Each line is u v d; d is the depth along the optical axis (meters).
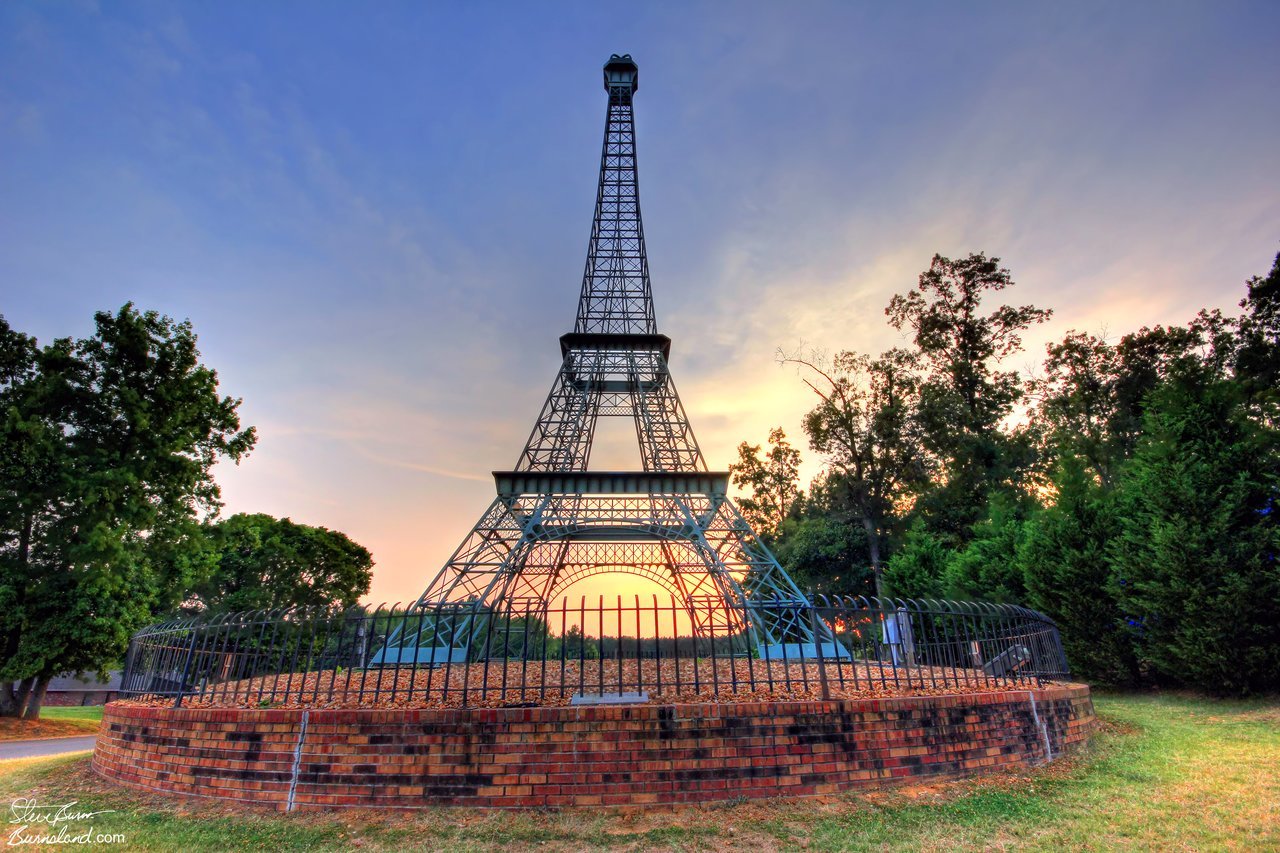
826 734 7.93
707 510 23.95
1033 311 38.47
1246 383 26.17
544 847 6.50
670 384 29.48
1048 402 40.31
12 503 24.80
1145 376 36.41
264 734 7.99
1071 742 9.88
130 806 7.88
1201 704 14.85
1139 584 16.56
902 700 8.36
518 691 10.16
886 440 40.09
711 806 7.34
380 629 18.45
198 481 30.20
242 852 6.54
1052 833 6.70
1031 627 12.18
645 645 15.32
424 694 10.22
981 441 37.12
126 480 25.75
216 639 9.82
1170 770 8.77
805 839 6.61
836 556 40.59
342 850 6.52
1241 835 6.53
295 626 9.96
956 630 11.05
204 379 29.86
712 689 9.74
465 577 21.27
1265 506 15.63
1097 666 18.34
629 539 25.70
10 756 19.00
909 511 40.50
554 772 7.46
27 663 24.58
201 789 8.01
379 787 7.48
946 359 40.09
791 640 19.06
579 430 29.31
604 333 30.47
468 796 7.36
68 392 26.81
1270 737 10.79
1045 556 20.41
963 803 7.46
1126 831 6.73
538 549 26.91
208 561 31.47
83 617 25.20
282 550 53.28
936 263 40.44
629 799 7.36
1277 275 27.30
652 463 28.05
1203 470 16.20
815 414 42.53
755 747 7.72
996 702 9.05
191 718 8.49
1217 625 14.99
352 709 8.02
